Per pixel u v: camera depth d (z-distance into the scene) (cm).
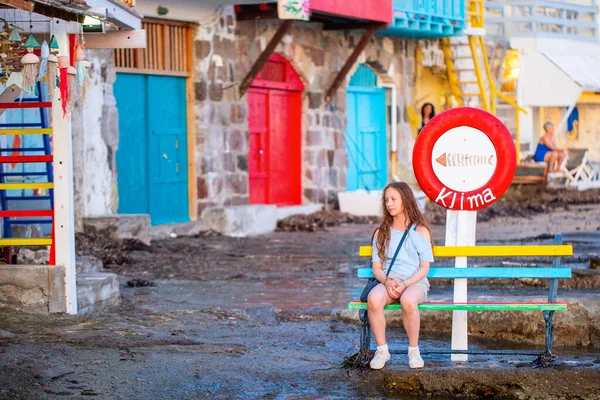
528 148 3409
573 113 3622
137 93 1928
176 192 2019
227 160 2112
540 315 996
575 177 3212
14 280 998
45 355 814
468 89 3075
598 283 1295
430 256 797
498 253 811
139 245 1688
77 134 1683
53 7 866
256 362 834
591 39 3600
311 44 2361
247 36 2150
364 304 801
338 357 869
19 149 1195
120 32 1155
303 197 2377
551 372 771
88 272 1240
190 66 2033
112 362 807
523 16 3331
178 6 1958
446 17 2659
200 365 814
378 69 2670
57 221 1002
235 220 1998
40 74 941
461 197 820
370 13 2259
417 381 774
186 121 2041
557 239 806
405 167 2769
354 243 1859
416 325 787
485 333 1017
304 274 1455
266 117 2291
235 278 1409
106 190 1764
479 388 770
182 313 1085
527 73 3338
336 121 2459
